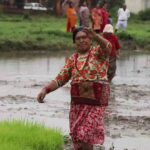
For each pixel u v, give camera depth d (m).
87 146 14.05
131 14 103.31
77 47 14.22
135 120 22.30
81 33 14.16
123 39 59.41
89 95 14.09
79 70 14.15
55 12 98.75
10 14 93.75
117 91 29.75
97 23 49.97
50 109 24.27
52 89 14.54
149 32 69.81
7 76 35.19
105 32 31.42
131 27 78.56
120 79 34.84
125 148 17.92
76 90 14.20
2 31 59.62
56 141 16.30
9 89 29.83
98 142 14.05
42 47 53.84
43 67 40.59
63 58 47.59
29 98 27.03
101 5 50.75
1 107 24.50
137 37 60.38
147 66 43.09
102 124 14.19
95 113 14.07
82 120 14.09
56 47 54.50
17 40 52.91
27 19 84.38
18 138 15.83
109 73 32.00
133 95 28.62
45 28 67.12
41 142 15.91
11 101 26.12
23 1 98.00
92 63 14.09
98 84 14.07
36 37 55.78
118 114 23.41
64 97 27.59
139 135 19.78
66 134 19.00
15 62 43.50
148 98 27.84
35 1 104.94
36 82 32.78
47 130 16.91
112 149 17.72
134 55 52.31
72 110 14.30
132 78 35.50
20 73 36.84
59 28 68.38
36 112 23.44
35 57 47.84
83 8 55.62
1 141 15.30
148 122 22.02
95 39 13.92
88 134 13.96
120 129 20.64
